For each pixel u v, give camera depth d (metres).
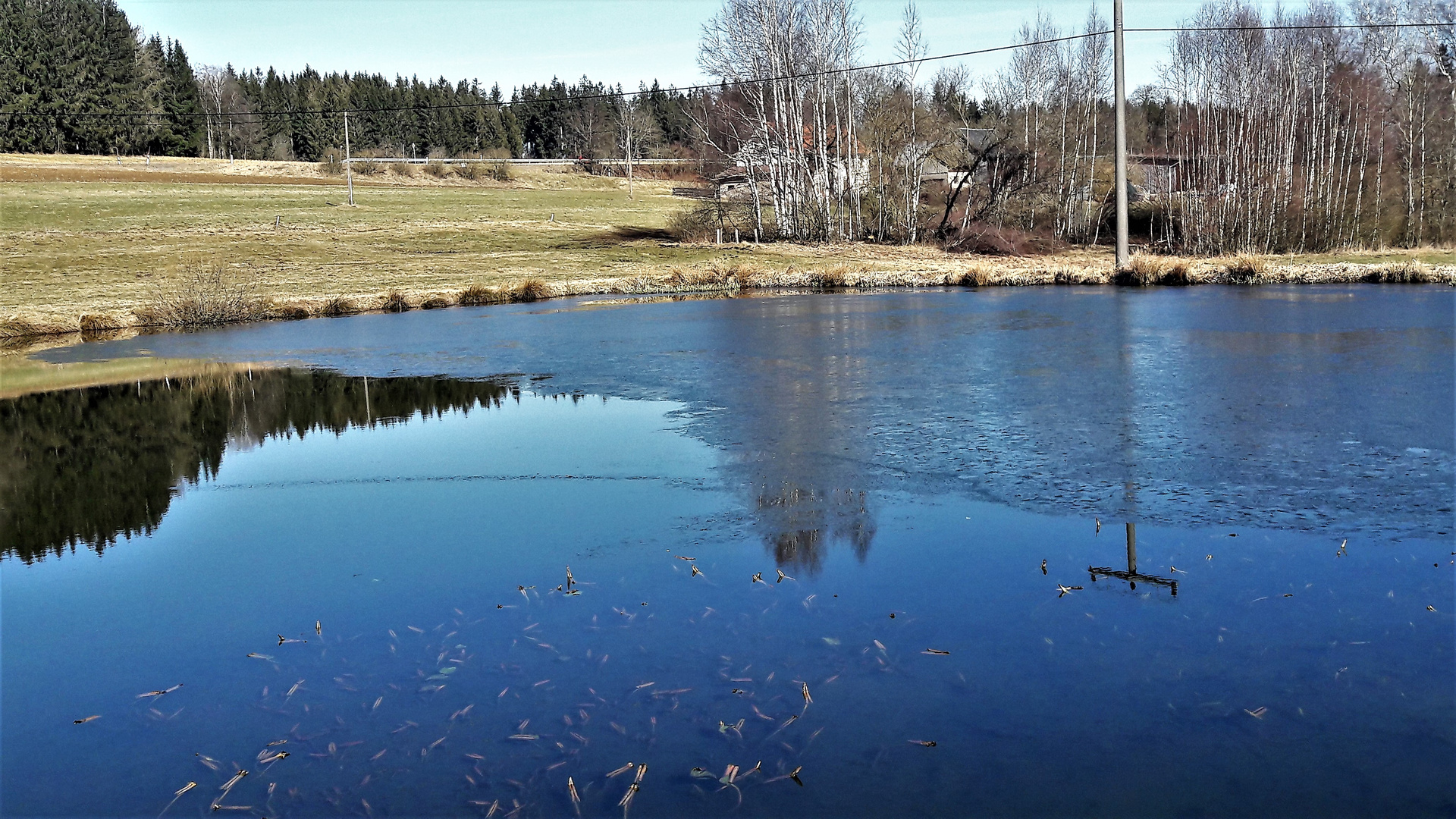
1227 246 38.59
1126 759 4.52
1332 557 6.73
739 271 31.92
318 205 68.50
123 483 10.23
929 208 50.38
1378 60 43.72
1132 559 6.86
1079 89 51.12
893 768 4.51
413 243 49.69
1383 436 9.63
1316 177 40.41
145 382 17.22
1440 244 37.88
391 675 5.61
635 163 114.12
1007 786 4.34
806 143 51.91
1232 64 43.62
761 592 6.54
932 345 16.77
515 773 4.59
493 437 11.45
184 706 5.36
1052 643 5.66
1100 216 45.91
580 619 6.24
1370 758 4.46
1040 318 19.89
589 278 35.28
